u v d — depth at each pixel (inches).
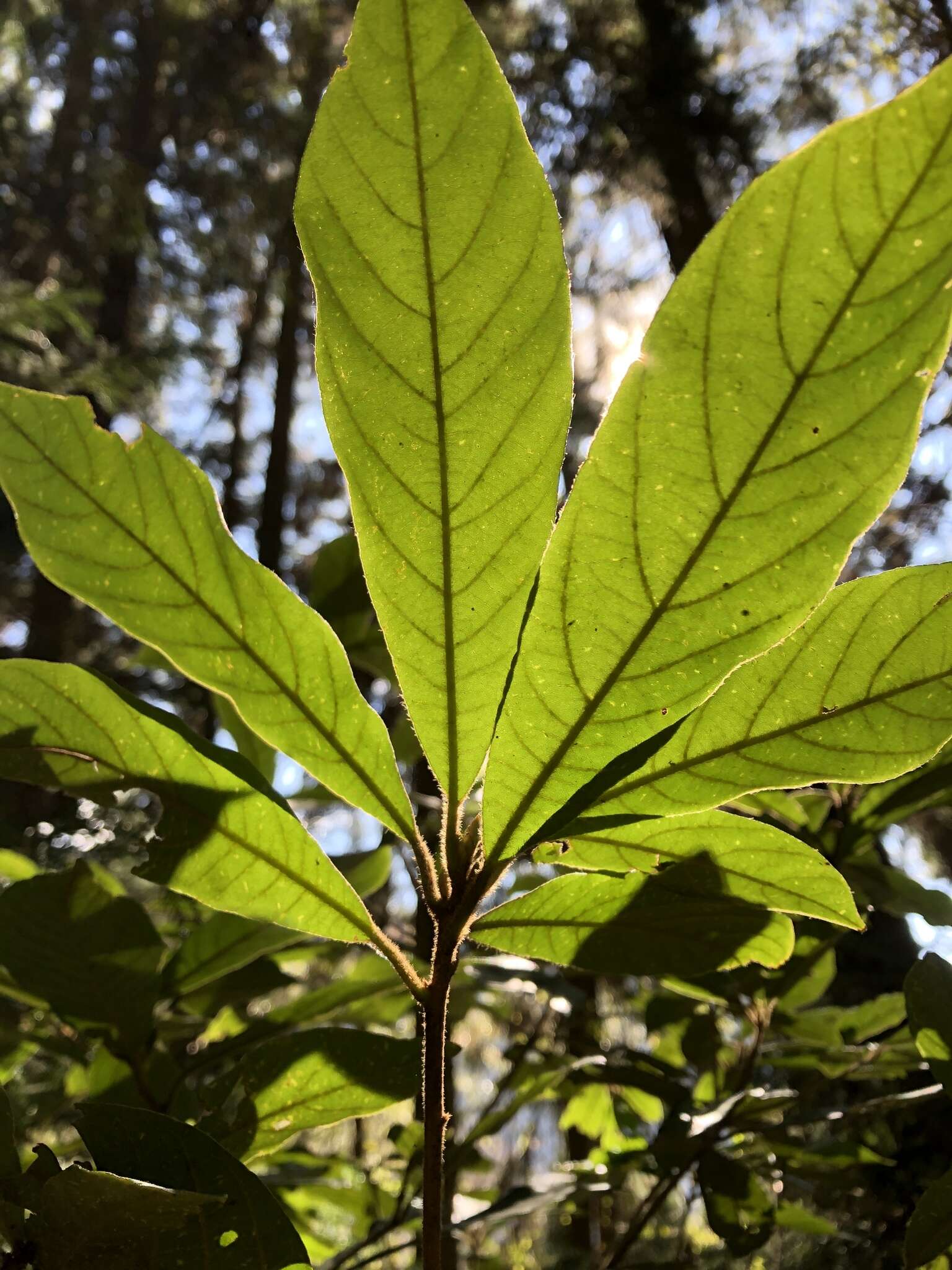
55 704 9.2
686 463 6.6
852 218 5.7
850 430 6.2
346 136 6.5
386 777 8.4
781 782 8.4
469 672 7.8
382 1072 10.7
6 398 7.6
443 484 7.3
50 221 104.3
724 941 9.6
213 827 9.0
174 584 8.0
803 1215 16.4
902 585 8.2
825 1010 18.2
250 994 16.5
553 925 9.5
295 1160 20.1
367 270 6.8
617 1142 24.2
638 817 8.6
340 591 15.4
